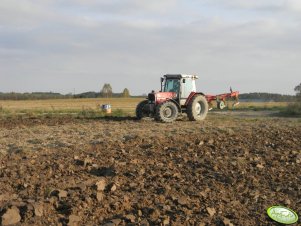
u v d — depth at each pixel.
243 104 41.91
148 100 19.86
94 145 11.52
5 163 9.12
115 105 49.03
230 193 7.04
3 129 16.42
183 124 17.42
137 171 8.28
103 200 6.39
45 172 8.23
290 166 8.94
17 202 6.06
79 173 8.27
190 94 19.66
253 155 10.04
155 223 5.59
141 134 13.59
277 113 28.02
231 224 5.61
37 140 12.50
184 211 6.04
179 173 8.27
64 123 18.67
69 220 5.49
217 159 9.45
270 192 7.12
